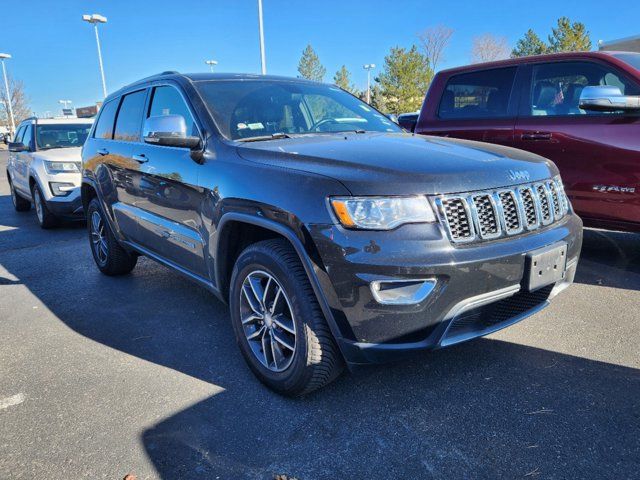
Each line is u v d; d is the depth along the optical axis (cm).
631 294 391
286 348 263
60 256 613
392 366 292
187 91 351
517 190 254
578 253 292
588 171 424
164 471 214
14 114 5488
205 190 300
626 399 253
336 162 247
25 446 235
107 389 283
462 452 219
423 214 225
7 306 432
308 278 240
